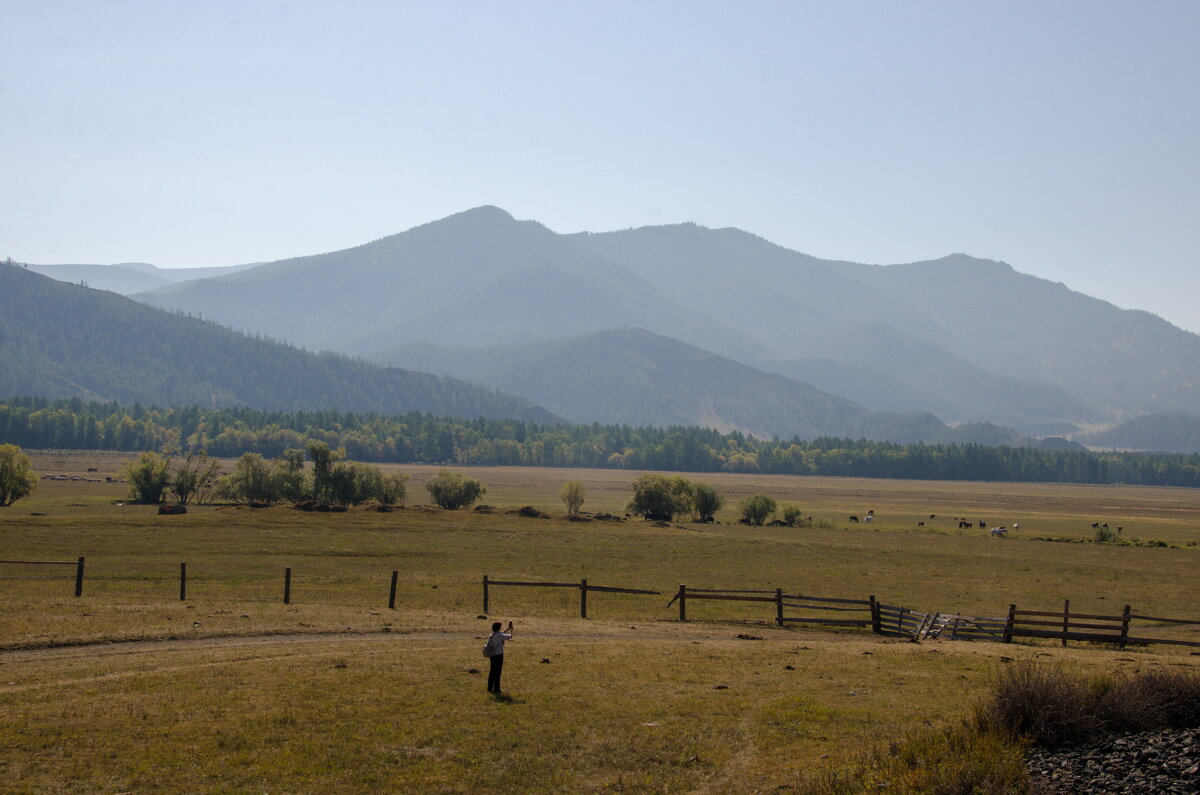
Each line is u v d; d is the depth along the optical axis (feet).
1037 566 231.09
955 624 123.85
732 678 84.74
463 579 170.40
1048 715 61.26
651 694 78.23
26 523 231.09
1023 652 103.76
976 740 57.88
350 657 88.53
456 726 67.87
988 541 312.91
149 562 176.86
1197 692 62.34
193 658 86.02
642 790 56.75
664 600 154.61
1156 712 61.11
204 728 65.10
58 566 164.45
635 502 370.32
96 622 100.63
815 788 53.26
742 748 64.23
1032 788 52.21
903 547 274.36
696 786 57.26
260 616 110.93
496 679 77.05
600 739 65.98
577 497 377.09
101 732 63.46
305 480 362.53
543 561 208.03
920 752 56.75
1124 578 210.59
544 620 121.90
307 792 55.21
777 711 72.64
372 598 139.74
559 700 75.56
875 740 63.98
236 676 79.15
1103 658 98.84
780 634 119.55
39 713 66.54
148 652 88.58
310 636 101.35
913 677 85.92
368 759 60.80
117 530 226.58
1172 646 116.67
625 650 98.43
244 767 58.49
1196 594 186.29
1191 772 52.60
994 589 186.91
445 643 99.71
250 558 190.60
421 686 78.23
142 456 368.89
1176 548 301.02
